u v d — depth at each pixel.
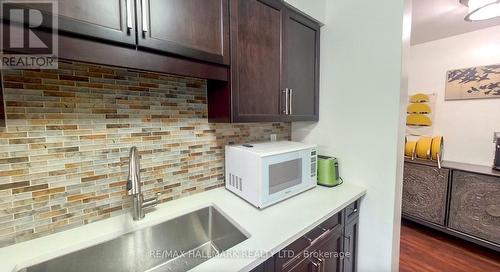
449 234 2.29
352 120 1.50
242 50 1.12
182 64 0.92
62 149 0.90
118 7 0.73
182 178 1.28
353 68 1.46
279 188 1.23
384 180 1.37
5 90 0.78
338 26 1.52
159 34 0.82
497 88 2.24
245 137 1.58
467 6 1.83
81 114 0.93
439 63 2.61
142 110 1.10
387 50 1.30
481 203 2.03
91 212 0.99
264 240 0.88
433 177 2.31
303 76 1.50
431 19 2.09
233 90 1.09
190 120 1.28
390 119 1.32
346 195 1.34
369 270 1.48
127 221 1.02
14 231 0.83
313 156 1.44
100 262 0.91
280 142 1.59
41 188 0.87
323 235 1.14
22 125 0.82
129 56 0.77
